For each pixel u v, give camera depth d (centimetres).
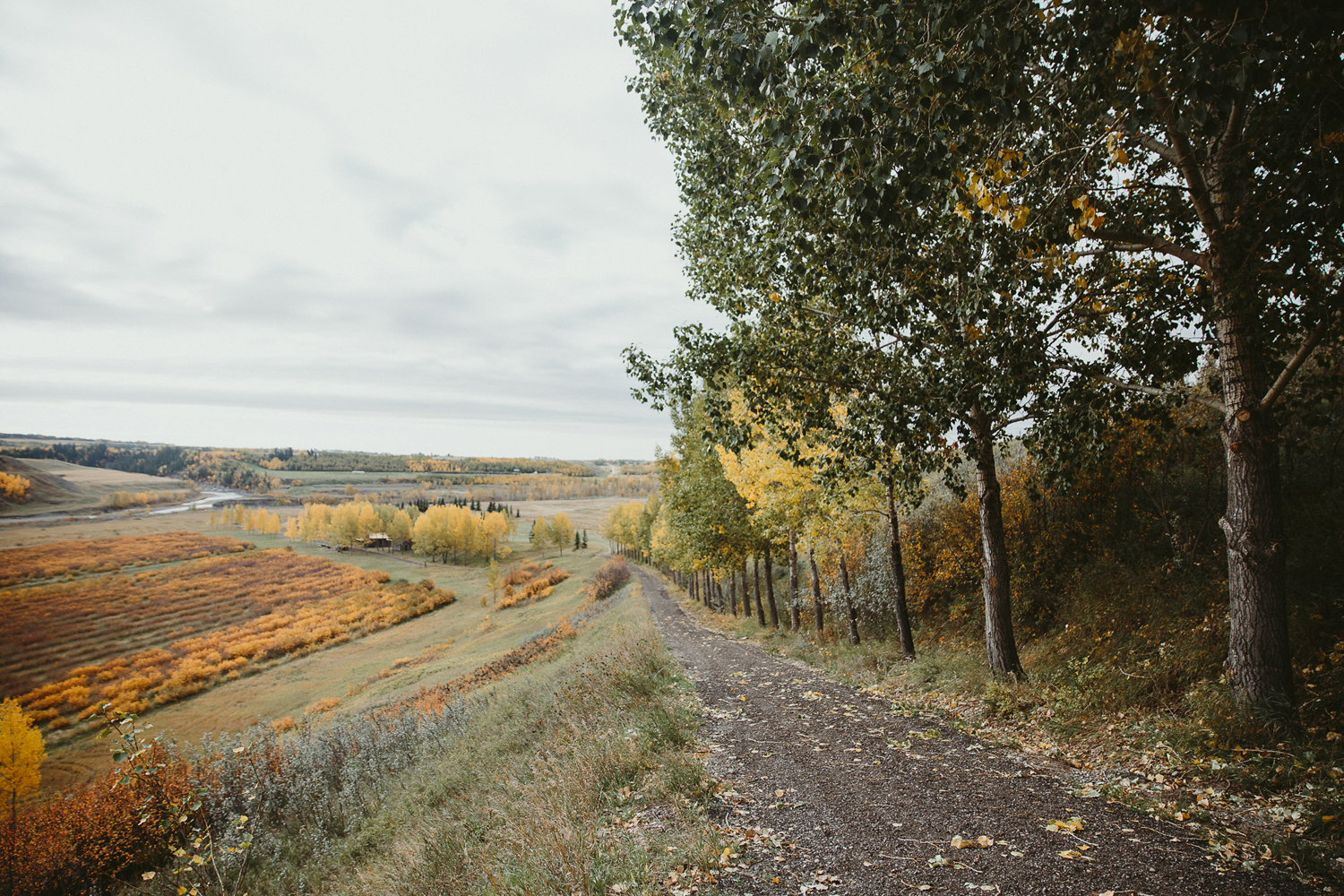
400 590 9156
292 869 896
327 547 14788
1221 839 391
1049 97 477
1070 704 721
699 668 1301
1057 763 584
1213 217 530
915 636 1451
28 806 1403
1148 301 692
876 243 543
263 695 4694
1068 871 363
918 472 769
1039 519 1274
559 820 472
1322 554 715
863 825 455
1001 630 881
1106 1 325
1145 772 525
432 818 743
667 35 381
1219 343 592
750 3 351
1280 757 480
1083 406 723
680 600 4591
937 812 472
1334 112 349
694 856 405
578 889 365
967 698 855
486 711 1398
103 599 9706
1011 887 349
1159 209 636
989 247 611
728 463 1598
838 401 855
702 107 629
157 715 4519
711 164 637
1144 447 1005
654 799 524
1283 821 407
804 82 361
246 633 7244
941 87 333
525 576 8688
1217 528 927
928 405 702
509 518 15800
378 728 1570
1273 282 509
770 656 1570
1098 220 575
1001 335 640
